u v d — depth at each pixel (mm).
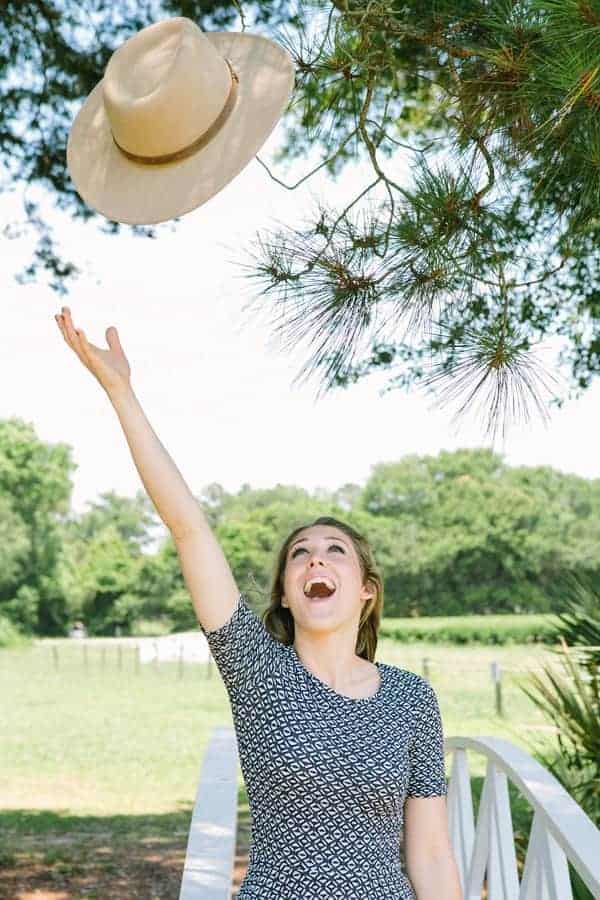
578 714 5340
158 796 12992
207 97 3012
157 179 3074
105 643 44125
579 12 2604
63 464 56938
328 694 2598
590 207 3688
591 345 6285
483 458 48531
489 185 3582
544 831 2744
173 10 7527
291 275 3572
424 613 47625
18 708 22859
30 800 12570
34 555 52875
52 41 7539
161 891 8289
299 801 2463
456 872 2689
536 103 3148
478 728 18766
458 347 3473
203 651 34594
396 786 2502
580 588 5844
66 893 8188
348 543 2834
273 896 2418
